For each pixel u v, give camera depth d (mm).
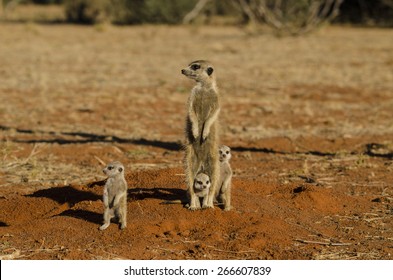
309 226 8930
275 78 26328
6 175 11727
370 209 9820
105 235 8148
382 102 20969
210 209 8805
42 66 29312
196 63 9023
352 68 29109
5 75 26156
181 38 43250
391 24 52312
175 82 25125
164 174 10359
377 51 35656
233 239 8219
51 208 9383
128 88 23609
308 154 13742
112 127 16812
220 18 60094
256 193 10180
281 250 8039
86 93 22297
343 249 8188
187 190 8961
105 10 56375
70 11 58531
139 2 54688
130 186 9883
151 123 17453
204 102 9039
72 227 8398
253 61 31500
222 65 29953
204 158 8961
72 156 13289
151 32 47312
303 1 43656
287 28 43906
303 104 20562
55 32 47469
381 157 13414
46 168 12211
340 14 53875
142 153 13625
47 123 17156
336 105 20172
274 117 18469
